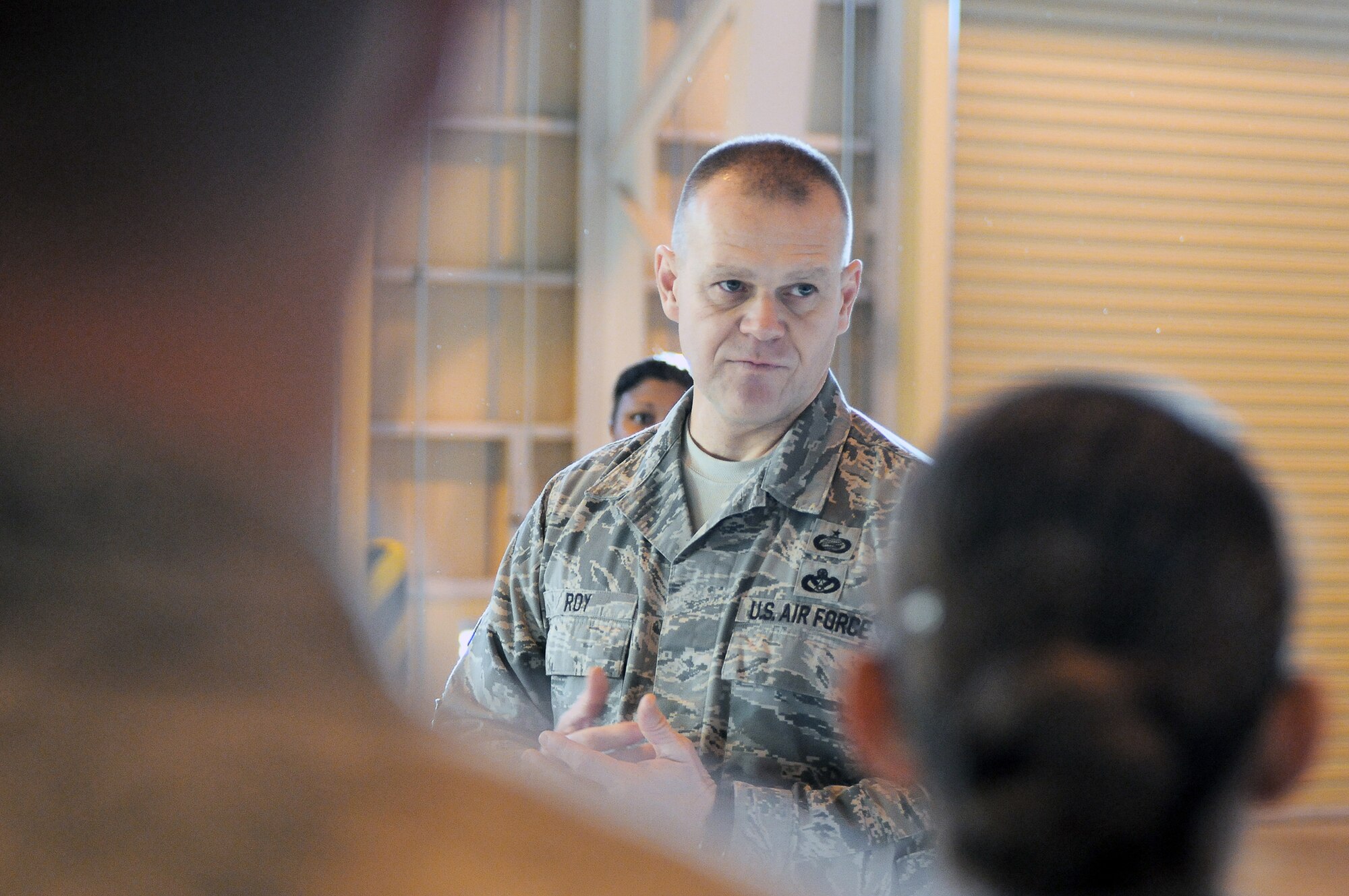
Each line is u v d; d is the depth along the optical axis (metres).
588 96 10.72
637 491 3.89
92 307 0.56
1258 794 1.00
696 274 3.74
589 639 3.75
